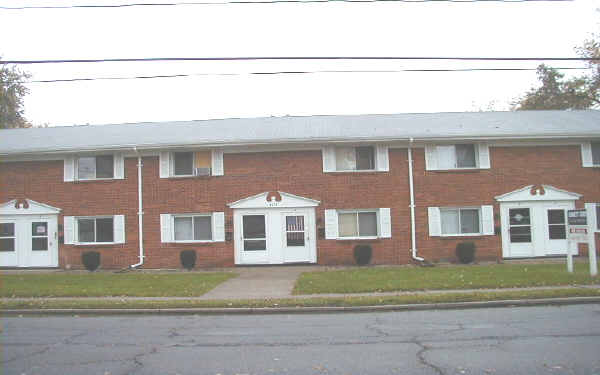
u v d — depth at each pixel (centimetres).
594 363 677
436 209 2156
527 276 1568
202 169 2186
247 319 1117
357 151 2192
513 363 683
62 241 2191
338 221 2166
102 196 2197
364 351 771
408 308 1195
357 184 2161
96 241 2198
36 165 2217
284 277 1766
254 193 2164
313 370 670
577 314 1078
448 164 2191
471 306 1208
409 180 2162
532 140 2177
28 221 2212
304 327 995
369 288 1421
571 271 1647
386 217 2148
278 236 2145
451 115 2564
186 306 1235
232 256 2145
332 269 1988
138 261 2166
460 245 2098
